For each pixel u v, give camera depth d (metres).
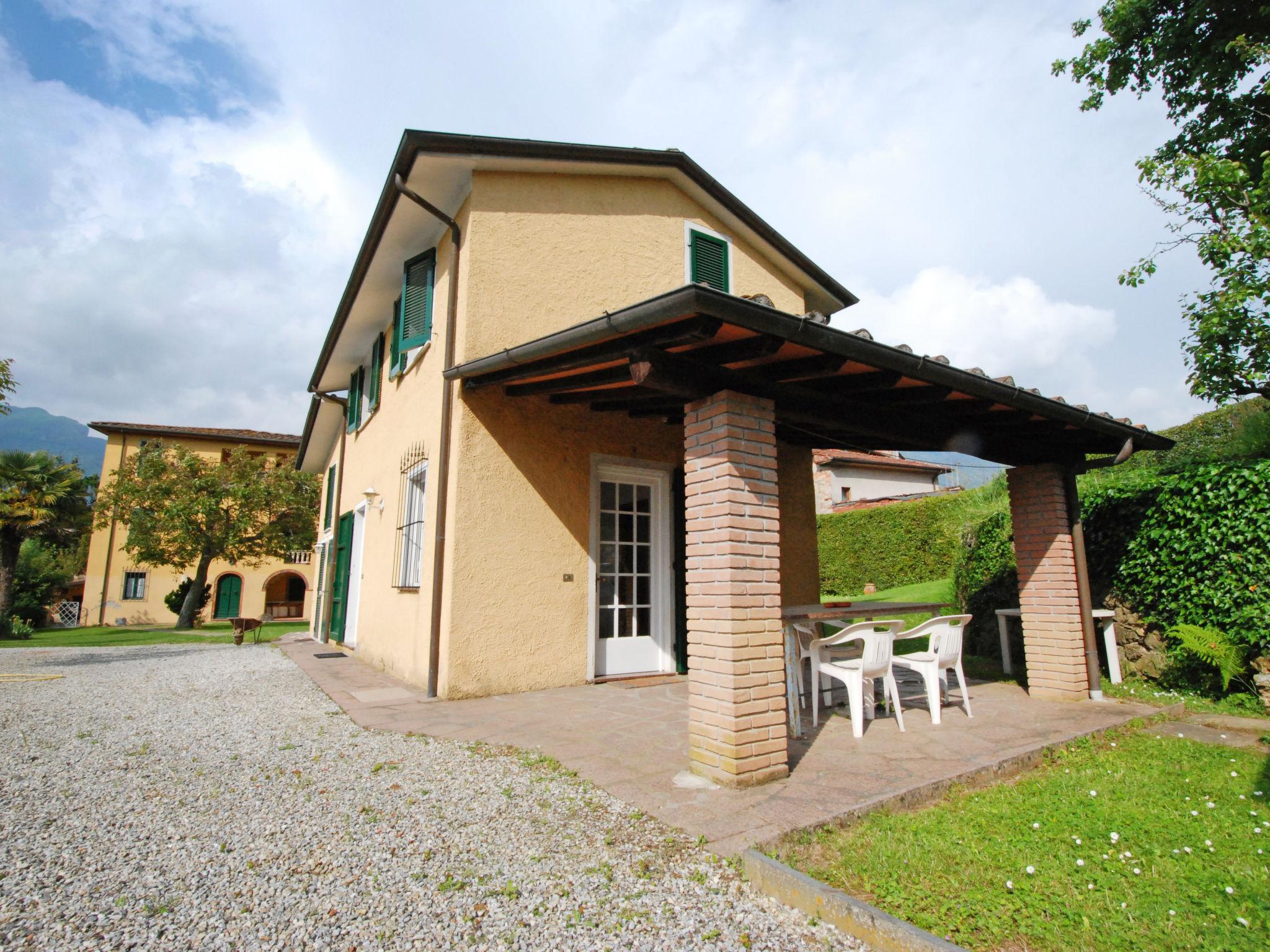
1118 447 6.27
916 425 5.42
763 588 3.83
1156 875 2.66
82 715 5.77
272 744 4.70
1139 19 8.76
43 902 2.48
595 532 7.20
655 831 3.05
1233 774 3.99
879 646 4.82
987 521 9.51
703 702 3.80
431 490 6.87
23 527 21.77
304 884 2.63
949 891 2.49
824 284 10.89
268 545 22.91
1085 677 6.16
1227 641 6.02
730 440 3.83
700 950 2.21
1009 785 3.86
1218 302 6.93
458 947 2.21
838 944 2.26
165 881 2.66
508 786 3.71
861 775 3.76
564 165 7.55
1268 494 5.86
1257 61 7.65
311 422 15.09
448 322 6.87
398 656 7.77
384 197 7.49
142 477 22.47
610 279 7.87
